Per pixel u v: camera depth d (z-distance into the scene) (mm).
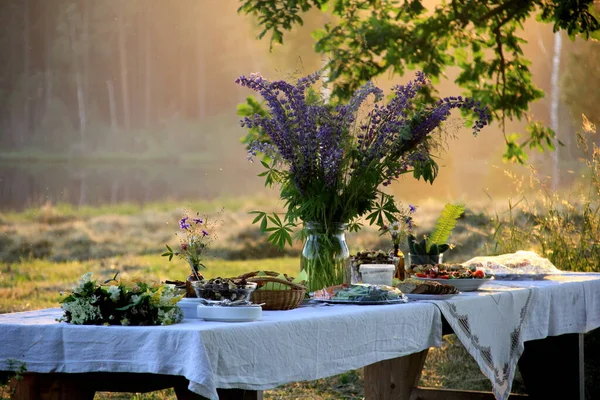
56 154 50562
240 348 2832
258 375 2906
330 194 4184
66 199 36000
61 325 2910
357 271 4305
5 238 19516
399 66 13844
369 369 5500
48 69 52094
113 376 2984
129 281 3057
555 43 32750
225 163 50344
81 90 52531
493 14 13641
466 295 4246
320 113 4238
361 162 4285
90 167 47656
